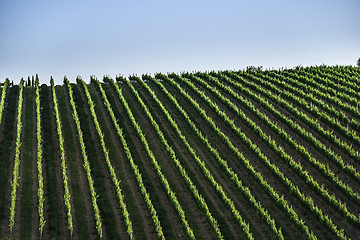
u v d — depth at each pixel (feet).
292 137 132.36
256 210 95.25
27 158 118.21
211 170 115.55
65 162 117.91
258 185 107.76
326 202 97.45
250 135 136.26
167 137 134.92
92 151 123.44
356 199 95.91
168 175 113.19
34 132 135.44
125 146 125.08
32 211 94.38
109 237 86.28
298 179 109.81
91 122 146.10
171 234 88.17
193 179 109.70
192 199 102.17
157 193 104.68
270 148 124.47
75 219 93.15
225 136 130.31
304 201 96.17
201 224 92.73
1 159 114.73
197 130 136.67
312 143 123.03
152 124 142.31
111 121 147.64
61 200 99.30
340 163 110.63
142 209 98.32
